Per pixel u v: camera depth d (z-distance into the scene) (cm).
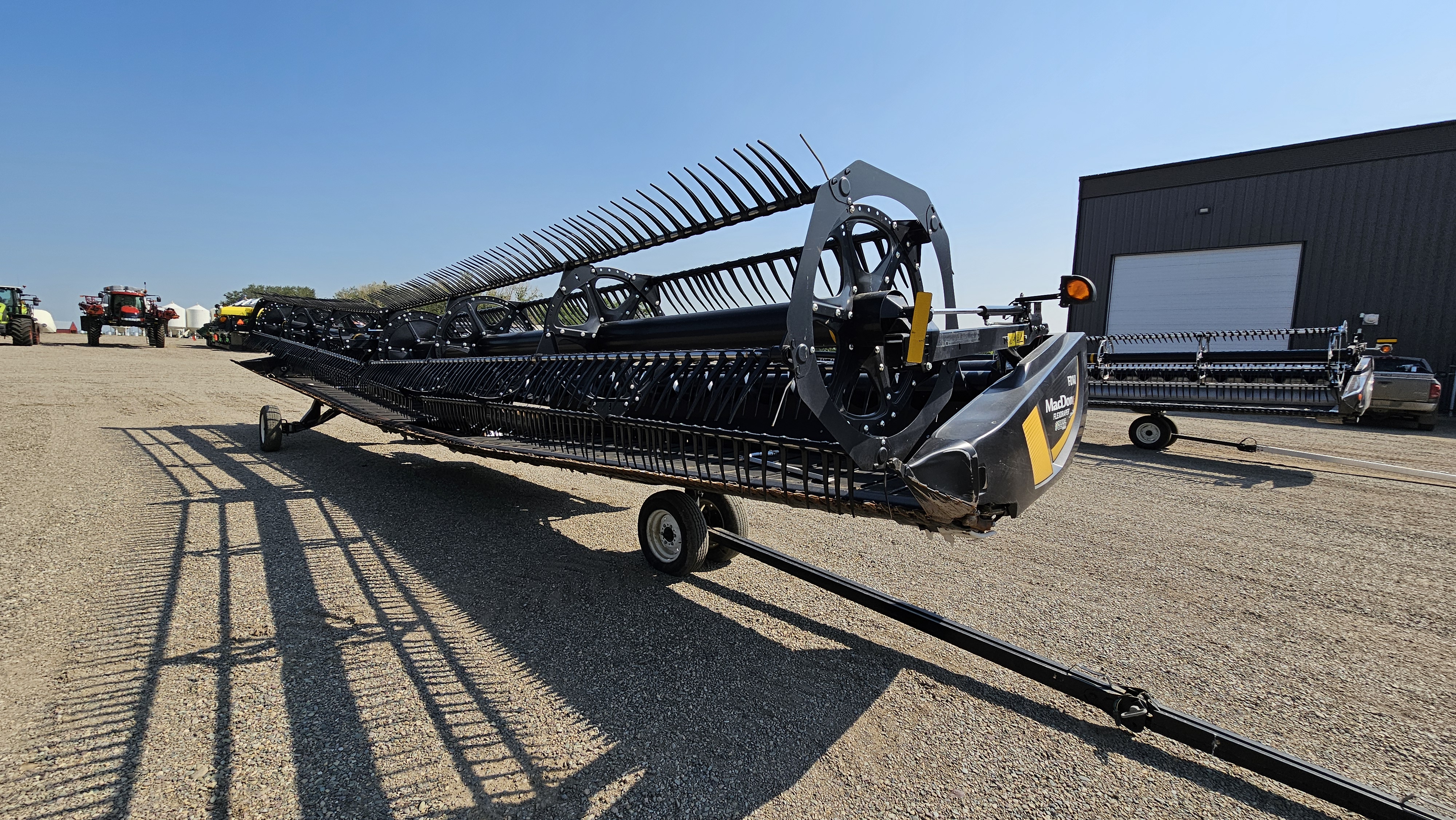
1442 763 210
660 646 277
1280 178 1712
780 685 249
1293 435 1041
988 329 288
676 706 233
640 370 325
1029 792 194
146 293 2416
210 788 182
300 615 294
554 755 204
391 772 192
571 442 362
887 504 226
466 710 225
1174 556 411
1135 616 320
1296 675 265
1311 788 174
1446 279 1523
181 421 856
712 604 321
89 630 272
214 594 313
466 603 313
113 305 2334
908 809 185
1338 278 1650
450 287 597
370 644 270
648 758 204
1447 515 525
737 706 234
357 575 343
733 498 369
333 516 446
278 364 837
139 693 228
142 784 183
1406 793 195
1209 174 1812
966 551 412
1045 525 480
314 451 694
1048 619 314
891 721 228
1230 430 1103
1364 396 726
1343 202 1633
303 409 998
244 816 172
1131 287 1958
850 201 232
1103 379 888
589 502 511
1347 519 509
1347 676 265
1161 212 1894
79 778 184
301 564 355
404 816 175
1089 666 270
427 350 621
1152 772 204
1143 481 649
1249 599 343
